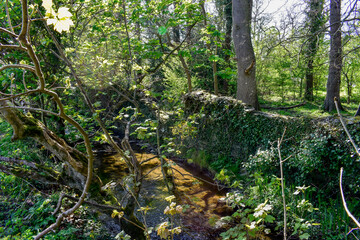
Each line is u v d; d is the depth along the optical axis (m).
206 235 5.23
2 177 5.50
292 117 6.57
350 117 5.54
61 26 1.01
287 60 11.58
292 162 5.96
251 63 8.98
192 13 5.57
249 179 6.68
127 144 4.31
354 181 5.09
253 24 10.59
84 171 4.38
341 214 4.81
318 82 16.39
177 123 5.44
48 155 7.09
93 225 4.95
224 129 8.34
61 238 4.33
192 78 11.36
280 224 2.84
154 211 6.16
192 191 7.24
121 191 6.66
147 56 5.85
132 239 4.26
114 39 6.08
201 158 8.85
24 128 4.00
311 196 5.58
